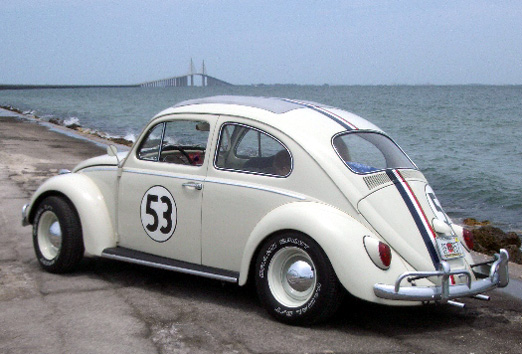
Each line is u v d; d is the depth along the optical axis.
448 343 4.30
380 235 4.42
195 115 5.30
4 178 11.54
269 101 5.30
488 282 4.56
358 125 5.20
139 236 5.47
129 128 35.44
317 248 4.36
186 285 5.52
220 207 4.95
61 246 5.64
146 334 4.30
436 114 50.81
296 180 4.68
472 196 13.77
